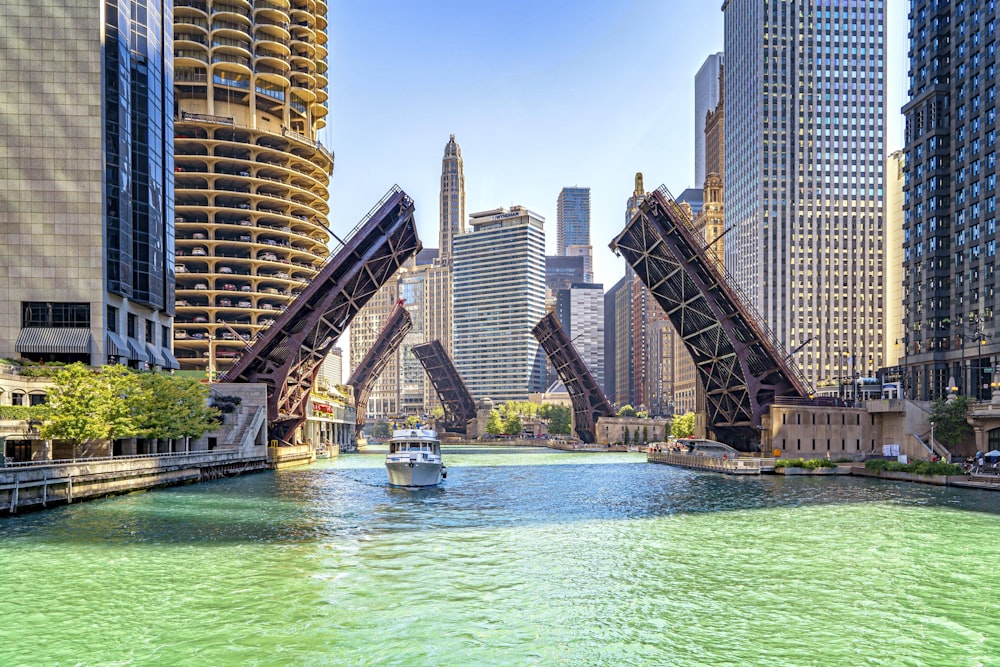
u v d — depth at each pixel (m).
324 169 143.12
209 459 73.25
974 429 80.00
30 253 75.06
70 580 30.08
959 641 23.73
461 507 54.50
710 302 82.88
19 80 76.00
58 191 75.62
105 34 78.69
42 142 75.88
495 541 39.75
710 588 29.88
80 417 56.59
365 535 41.34
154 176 86.25
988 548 37.81
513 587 29.84
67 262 75.25
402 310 154.38
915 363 113.81
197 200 126.00
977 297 102.31
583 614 26.33
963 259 105.81
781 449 87.00
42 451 59.91
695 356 93.62
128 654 22.20
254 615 25.91
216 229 123.81
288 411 92.94
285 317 83.44
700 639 23.86
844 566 33.75
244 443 82.56
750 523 46.19
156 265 86.25
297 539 39.66
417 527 44.47
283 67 132.88
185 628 24.52
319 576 31.31
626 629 24.78
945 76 113.06
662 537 41.12
